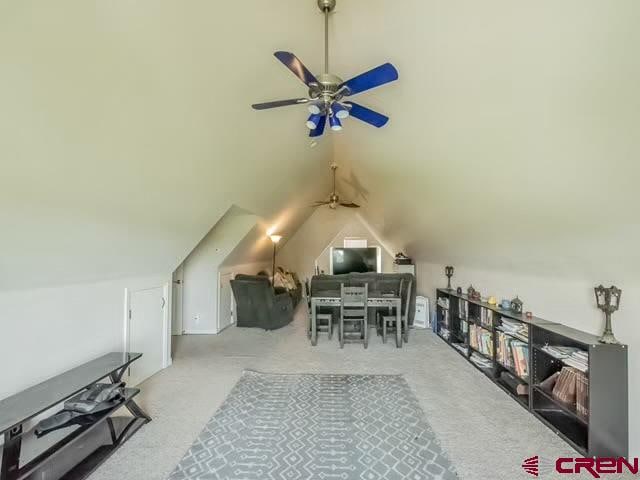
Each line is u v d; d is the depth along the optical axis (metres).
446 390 3.07
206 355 4.08
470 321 3.92
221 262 5.14
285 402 2.84
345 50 2.19
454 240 3.97
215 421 2.53
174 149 2.22
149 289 3.41
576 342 2.28
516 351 2.92
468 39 1.54
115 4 1.24
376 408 2.73
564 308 2.64
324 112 2.01
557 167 1.75
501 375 3.26
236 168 3.13
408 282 5.04
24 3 1.05
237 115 2.45
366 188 4.95
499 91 1.66
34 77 1.23
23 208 1.63
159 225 2.84
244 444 2.24
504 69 1.54
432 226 4.08
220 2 1.56
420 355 4.08
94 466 1.97
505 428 2.42
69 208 1.87
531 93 1.52
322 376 3.42
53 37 1.18
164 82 1.72
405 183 3.54
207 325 5.14
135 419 2.46
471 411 2.68
